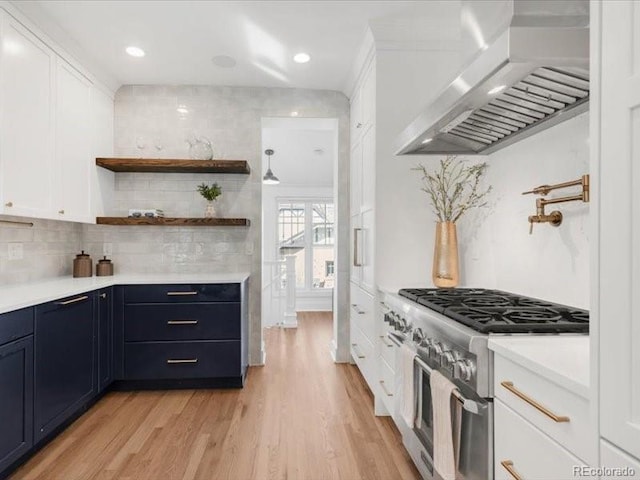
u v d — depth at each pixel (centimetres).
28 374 206
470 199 261
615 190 78
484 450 126
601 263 81
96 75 332
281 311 563
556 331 133
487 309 164
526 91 152
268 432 244
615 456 77
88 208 321
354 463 210
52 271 321
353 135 365
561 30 116
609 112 80
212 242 376
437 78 278
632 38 75
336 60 322
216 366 317
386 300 245
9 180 229
